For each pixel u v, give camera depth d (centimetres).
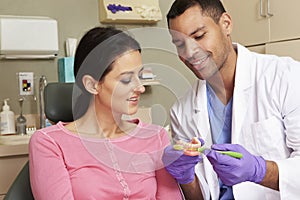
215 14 137
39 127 248
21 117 241
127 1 262
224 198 145
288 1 222
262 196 141
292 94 139
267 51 238
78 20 259
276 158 143
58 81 254
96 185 115
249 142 145
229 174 122
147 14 262
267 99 144
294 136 139
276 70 145
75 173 116
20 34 235
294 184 129
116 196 117
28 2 248
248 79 147
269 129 142
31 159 117
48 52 244
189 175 128
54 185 112
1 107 242
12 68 244
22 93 246
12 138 224
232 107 146
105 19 258
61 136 120
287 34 224
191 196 140
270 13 235
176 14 136
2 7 244
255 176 125
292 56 221
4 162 193
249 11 251
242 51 150
